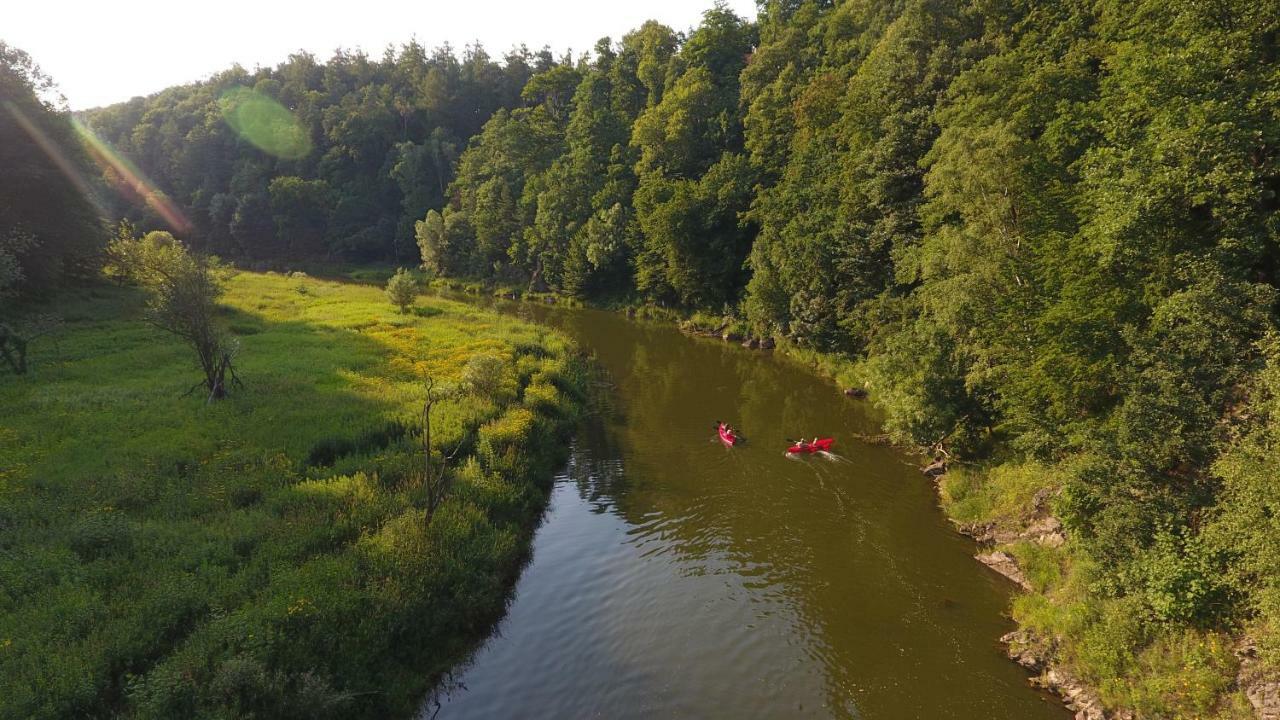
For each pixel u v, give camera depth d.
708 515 20.33
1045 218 22.09
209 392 25.25
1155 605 12.01
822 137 52.25
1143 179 16.62
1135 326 15.98
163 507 15.91
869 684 12.78
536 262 86.00
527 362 34.28
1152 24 20.25
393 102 131.88
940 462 23.41
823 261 41.59
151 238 60.81
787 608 15.35
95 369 29.11
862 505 20.91
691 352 47.78
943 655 13.61
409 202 110.75
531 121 102.88
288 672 10.91
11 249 37.06
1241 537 11.27
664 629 14.58
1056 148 23.94
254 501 17.05
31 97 42.12
